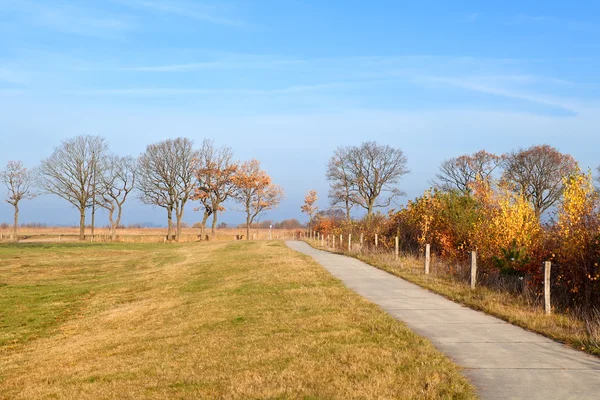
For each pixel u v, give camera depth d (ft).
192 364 31.04
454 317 40.47
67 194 235.81
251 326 39.42
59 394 28.43
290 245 159.22
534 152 175.94
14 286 88.22
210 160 245.04
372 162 235.40
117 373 31.40
